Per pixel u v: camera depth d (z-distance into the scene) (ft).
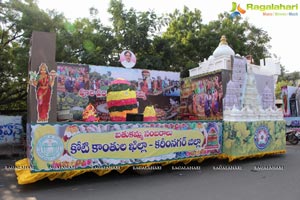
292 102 87.45
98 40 56.24
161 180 26.43
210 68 43.04
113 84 32.58
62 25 52.11
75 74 39.96
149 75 45.52
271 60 45.93
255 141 36.91
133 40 58.49
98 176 28.09
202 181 25.80
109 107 32.24
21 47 48.78
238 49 73.20
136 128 28.19
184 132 31.63
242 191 22.15
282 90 89.97
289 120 80.43
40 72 27.07
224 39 43.96
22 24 48.03
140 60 57.00
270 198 20.22
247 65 41.65
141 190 22.95
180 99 48.14
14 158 40.98
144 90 44.83
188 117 46.14
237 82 39.96
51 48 27.86
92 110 30.96
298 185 23.89
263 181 25.48
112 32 60.18
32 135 23.40
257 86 42.80
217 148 34.76
